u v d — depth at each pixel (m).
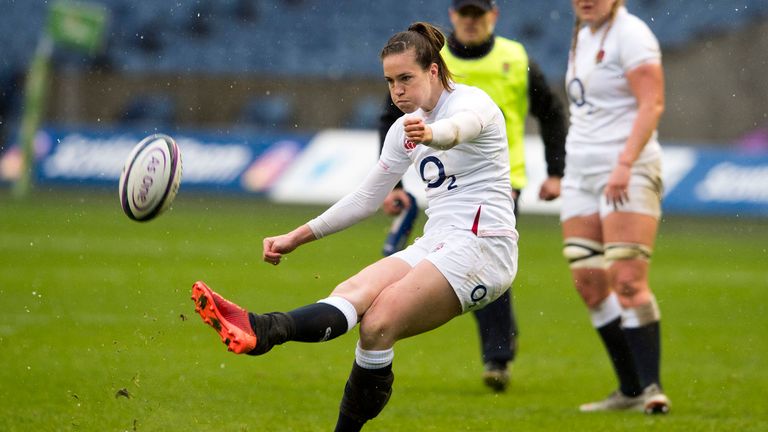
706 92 83.19
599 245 22.41
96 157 81.00
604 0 21.80
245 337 13.91
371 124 85.25
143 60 89.75
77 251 50.25
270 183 76.25
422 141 14.21
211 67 89.31
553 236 63.06
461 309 15.57
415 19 93.12
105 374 23.81
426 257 15.48
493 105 15.80
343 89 86.00
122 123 87.81
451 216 15.85
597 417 20.89
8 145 83.94
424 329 15.46
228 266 46.53
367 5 94.31
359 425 15.63
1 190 82.50
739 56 83.06
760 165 70.31
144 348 27.64
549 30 89.50
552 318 36.25
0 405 20.22
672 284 45.28
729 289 43.97
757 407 22.19
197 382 23.50
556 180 25.11
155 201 15.61
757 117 82.25
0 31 92.88
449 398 23.05
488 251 15.62
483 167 15.84
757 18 83.19
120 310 34.03
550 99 24.61
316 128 86.19
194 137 79.06
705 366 27.95
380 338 15.00
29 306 34.31
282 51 90.50
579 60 22.45
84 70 88.88
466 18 23.42
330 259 50.44
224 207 74.38
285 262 48.94
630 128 21.83
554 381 25.55
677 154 70.69
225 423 19.42
